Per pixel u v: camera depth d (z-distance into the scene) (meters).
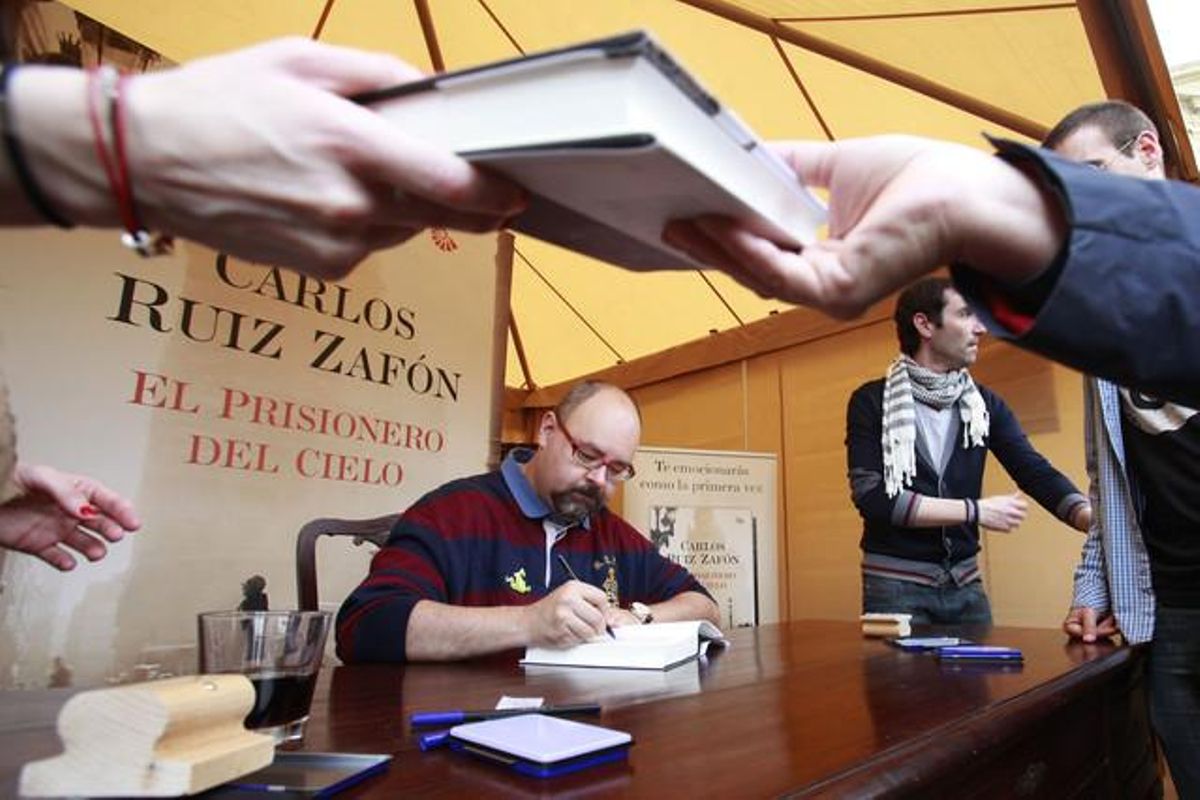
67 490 0.87
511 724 0.58
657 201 0.37
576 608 1.06
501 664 1.04
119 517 0.92
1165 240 0.42
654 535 3.02
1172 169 1.89
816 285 0.42
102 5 2.14
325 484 1.97
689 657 1.08
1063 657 1.10
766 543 3.15
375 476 2.09
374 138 0.34
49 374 1.52
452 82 0.35
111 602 1.56
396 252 2.21
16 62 0.37
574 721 0.62
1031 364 2.60
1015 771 0.76
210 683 0.44
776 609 3.11
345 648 1.16
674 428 3.86
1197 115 3.05
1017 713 0.71
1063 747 0.92
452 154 0.35
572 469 1.53
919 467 1.98
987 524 1.80
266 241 0.37
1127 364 0.42
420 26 2.54
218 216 0.36
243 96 0.34
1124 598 1.36
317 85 0.37
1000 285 0.45
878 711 0.69
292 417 1.92
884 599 1.94
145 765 0.37
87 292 1.58
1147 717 1.44
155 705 0.38
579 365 4.45
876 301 0.44
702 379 3.76
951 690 0.81
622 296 3.70
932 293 1.99
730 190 0.36
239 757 0.42
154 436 1.66
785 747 0.55
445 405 2.30
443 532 1.44
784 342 3.34
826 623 1.71
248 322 1.85
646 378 3.96
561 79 0.33
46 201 0.34
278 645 0.57
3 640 1.43
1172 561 1.33
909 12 1.70
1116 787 1.15
